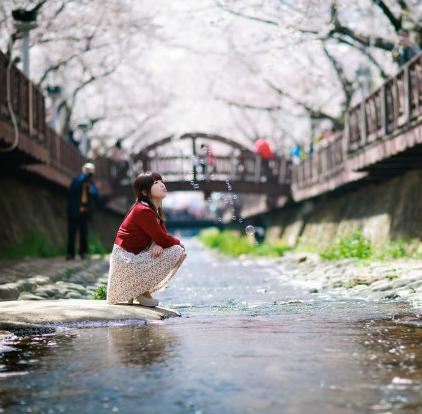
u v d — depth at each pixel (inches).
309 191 980.6
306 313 245.1
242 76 1235.9
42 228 809.5
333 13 727.7
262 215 1643.7
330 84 1128.8
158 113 1385.3
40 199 877.8
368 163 628.1
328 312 246.4
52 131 744.3
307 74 1103.0
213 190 1072.2
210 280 473.7
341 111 1047.0
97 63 1081.4
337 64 936.3
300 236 1128.2
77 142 1021.8
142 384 125.8
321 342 171.8
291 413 104.2
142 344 174.4
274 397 114.0
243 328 203.6
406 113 508.7
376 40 705.6
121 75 1277.1
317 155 925.2
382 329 195.3
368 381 124.6
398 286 322.7
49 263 577.3
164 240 252.4
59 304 247.1
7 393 121.4
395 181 704.4
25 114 536.4
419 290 302.5
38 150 581.3
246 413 104.9
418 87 486.6
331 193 956.6
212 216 2416.3
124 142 1546.5
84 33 956.6
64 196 1061.8
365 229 747.4
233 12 845.2
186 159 1066.7
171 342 176.7
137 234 253.8
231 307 279.3
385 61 971.3
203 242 1935.3
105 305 246.1
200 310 268.5
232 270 606.9
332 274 438.6
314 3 732.7
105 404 112.3
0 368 145.5
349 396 113.7
